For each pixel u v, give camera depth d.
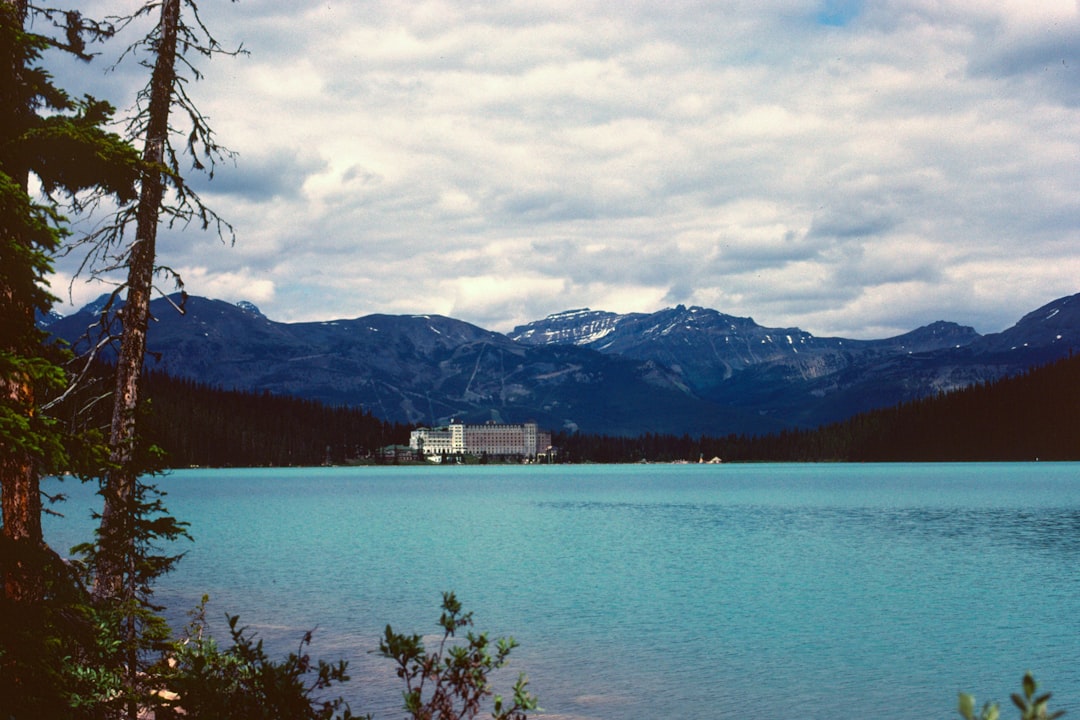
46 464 17.23
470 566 74.81
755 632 47.75
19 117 18.41
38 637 16.41
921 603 57.34
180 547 89.94
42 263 16.11
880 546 92.31
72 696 16.61
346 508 154.25
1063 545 91.56
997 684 37.66
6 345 16.39
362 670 36.69
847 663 41.09
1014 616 52.50
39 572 17.36
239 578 65.62
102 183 20.05
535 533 107.50
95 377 22.08
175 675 17.67
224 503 167.62
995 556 82.69
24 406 16.66
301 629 45.72
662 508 156.50
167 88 24.59
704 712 33.34
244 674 15.45
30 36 17.11
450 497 195.12
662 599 58.09
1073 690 36.62
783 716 32.66
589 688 36.19
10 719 15.47
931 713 33.75
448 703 12.14
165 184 24.22
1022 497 171.75
